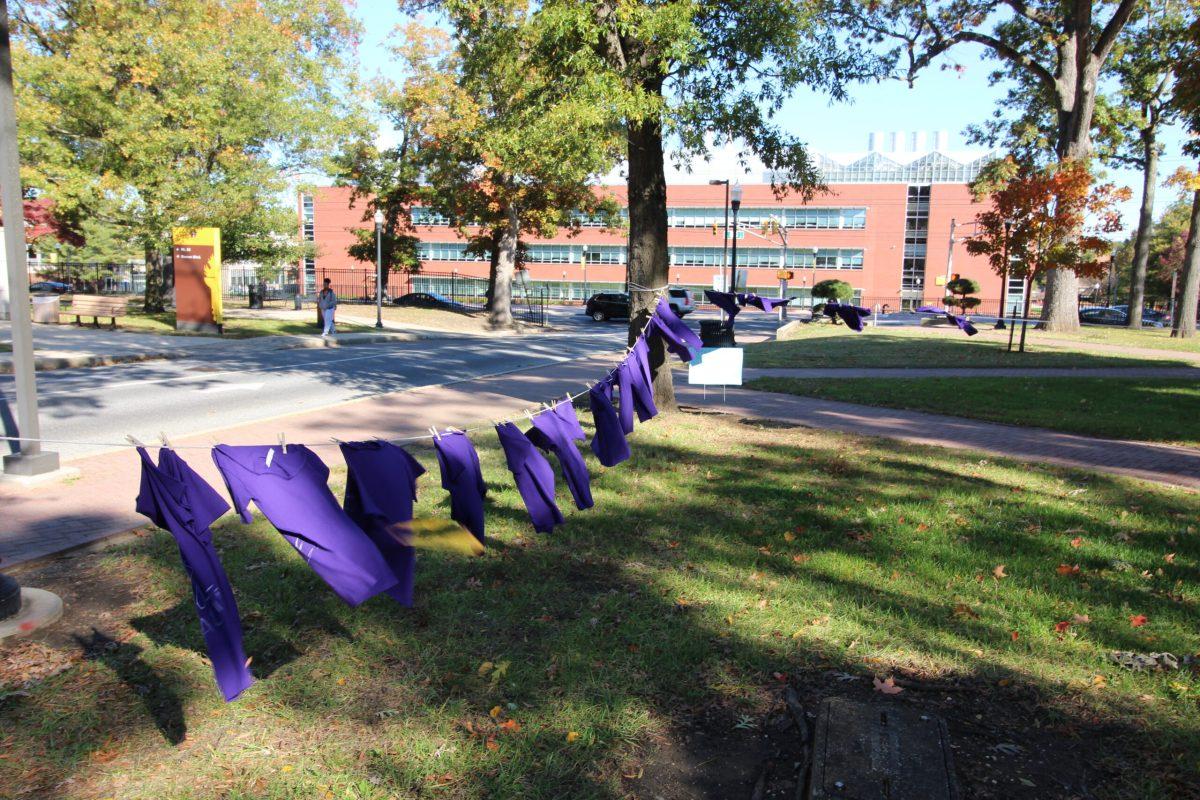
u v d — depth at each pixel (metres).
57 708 3.66
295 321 30.39
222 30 25.33
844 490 7.54
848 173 78.19
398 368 18.03
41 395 12.52
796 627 4.51
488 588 5.04
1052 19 28.77
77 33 22.44
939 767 3.04
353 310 40.16
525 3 10.70
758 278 78.94
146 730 3.52
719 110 10.16
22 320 7.55
